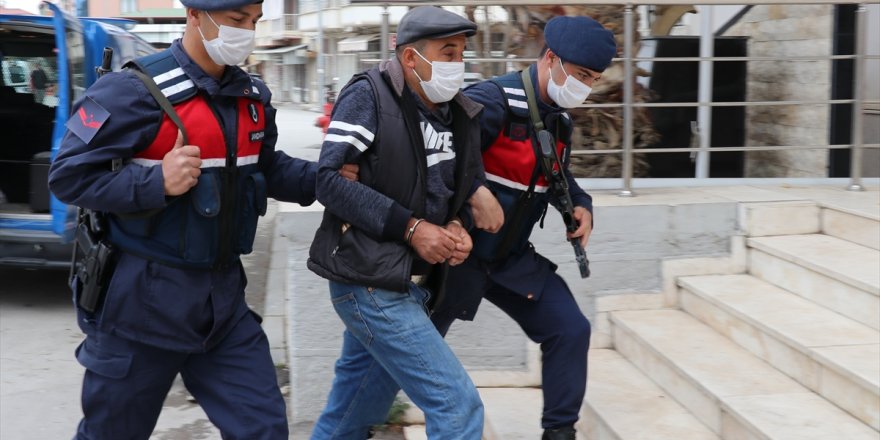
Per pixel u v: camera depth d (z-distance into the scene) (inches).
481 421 106.3
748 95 255.9
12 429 169.3
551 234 163.3
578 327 124.1
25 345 221.6
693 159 231.0
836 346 129.6
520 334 164.7
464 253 105.7
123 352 100.1
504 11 184.7
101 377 101.0
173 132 98.3
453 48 105.3
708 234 168.9
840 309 144.4
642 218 165.9
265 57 1817.2
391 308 106.0
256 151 106.0
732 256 169.6
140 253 99.0
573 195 129.3
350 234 105.8
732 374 136.3
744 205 169.2
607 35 115.8
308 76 1572.3
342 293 108.6
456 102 110.2
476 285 122.7
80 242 102.0
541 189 123.0
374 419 128.6
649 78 227.3
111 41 282.0
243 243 105.0
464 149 110.0
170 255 99.3
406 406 164.1
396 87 104.7
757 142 258.2
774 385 132.0
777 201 171.5
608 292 166.7
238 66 103.6
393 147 104.4
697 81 230.1
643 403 141.5
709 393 130.3
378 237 104.5
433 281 114.7
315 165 113.0
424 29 102.8
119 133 96.3
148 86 97.5
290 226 157.9
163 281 99.0
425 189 105.7
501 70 186.2
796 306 149.2
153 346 100.0
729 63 241.3
